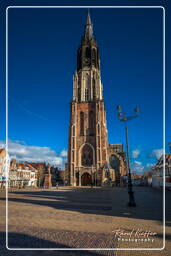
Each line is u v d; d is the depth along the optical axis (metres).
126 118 20.92
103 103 84.00
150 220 12.14
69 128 83.31
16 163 76.06
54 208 16.84
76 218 12.62
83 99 88.38
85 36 101.25
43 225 10.72
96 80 91.44
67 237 8.72
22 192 37.53
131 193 18.58
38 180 91.75
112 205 19.08
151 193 34.78
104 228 10.24
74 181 76.00
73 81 91.56
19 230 9.73
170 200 23.20
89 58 95.81
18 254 6.84
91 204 19.83
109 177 76.06
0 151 63.66
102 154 77.94
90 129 82.25
